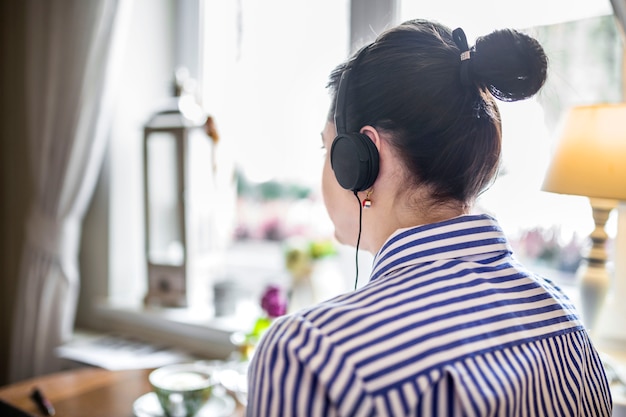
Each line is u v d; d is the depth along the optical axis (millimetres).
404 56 552
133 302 1998
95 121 1787
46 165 1863
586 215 1281
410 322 477
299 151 1724
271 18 1733
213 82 1855
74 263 1921
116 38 1739
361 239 647
